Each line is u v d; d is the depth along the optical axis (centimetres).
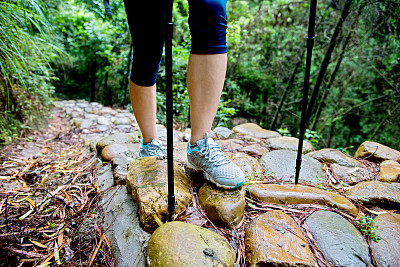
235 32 438
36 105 249
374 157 148
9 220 97
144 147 121
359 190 113
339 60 417
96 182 127
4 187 123
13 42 144
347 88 525
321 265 75
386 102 452
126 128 251
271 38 525
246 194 107
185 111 319
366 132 531
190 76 89
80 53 543
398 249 80
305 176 126
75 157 167
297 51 514
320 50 474
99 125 257
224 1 83
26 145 189
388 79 422
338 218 93
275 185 112
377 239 85
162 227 78
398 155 147
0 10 136
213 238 76
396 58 366
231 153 145
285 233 83
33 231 92
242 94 598
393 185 115
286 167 132
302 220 93
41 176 136
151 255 71
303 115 103
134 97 109
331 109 548
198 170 104
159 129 200
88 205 108
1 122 186
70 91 608
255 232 83
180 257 68
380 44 393
